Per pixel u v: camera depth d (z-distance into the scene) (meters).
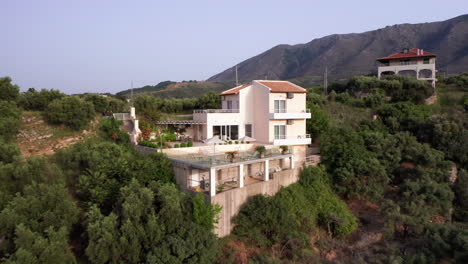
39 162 19.73
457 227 22.88
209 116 33.25
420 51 63.94
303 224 26.09
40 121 31.61
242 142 34.34
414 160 33.81
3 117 28.12
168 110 53.53
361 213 29.72
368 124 41.88
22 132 29.39
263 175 28.88
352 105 54.72
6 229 15.59
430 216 26.08
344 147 31.86
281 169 30.31
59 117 30.92
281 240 23.83
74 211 17.84
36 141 28.80
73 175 23.38
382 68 65.38
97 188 20.19
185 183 24.67
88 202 19.83
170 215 18.52
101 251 16.11
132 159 25.22
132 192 18.41
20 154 22.11
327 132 35.41
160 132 36.00
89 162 22.97
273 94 33.34
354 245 25.69
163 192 19.27
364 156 31.81
